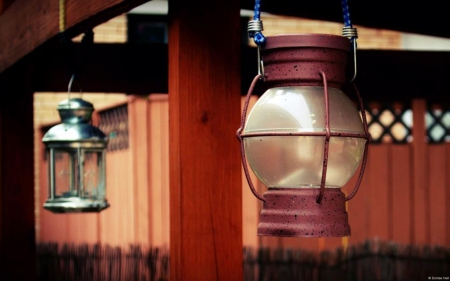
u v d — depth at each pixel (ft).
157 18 40.27
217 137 11.58
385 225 27.99
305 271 24.47
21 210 20.72
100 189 17.67
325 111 8.54
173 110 11.64
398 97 21.16
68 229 36.58
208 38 11.60
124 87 20.81
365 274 25.26
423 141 28.07
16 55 18.10
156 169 29.58
